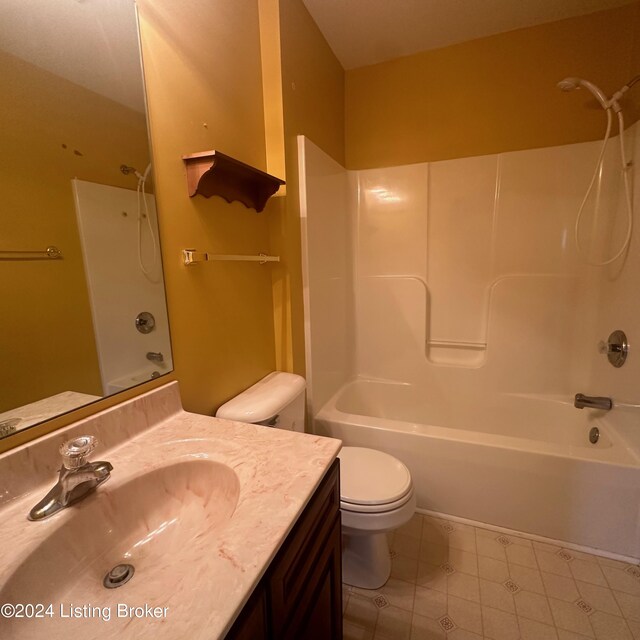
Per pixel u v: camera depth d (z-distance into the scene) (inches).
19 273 26.6
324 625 33.3
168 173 39.0
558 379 80.0
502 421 83.3
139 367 36.4
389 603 49.9
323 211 72.6
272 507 24.4
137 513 28.8
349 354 94.3
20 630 19.1
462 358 88.5
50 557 22.5
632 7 66.0
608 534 56.1
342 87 86.0
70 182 29.8
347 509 47.1
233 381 51.7
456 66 78.5
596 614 47.6
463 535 61.3
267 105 57.0
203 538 26.4
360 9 66.1
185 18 40.7
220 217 47.7
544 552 57.5
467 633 45.8
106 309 33.0
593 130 71.8
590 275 75.5
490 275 82.9
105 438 32.3
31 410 27.4
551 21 71.0
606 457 55.4
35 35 27.1
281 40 55.5
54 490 25.2
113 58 32.8
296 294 63.8
